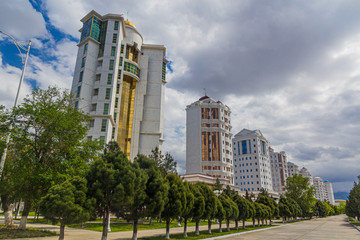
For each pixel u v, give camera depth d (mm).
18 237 19219
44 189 22969
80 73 62094
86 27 67000
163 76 85312
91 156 26750
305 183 78375
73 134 25688
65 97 27359
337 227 45906
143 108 78125
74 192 15984
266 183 114562
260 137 122062
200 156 90250
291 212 58625
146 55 82125
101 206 17422
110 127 59531
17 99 21922
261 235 29641
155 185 20344
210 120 95000
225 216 32031
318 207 104000
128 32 77062
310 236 28906
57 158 24094
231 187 82000
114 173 17141
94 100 59969
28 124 23828
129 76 73875
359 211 57594
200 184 30906
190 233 28828
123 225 36594
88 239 20781
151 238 22609
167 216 22438
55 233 23219
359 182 63281
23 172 21766
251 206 40562
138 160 22750
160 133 75688
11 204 26125
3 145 21859
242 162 119000
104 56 63562
